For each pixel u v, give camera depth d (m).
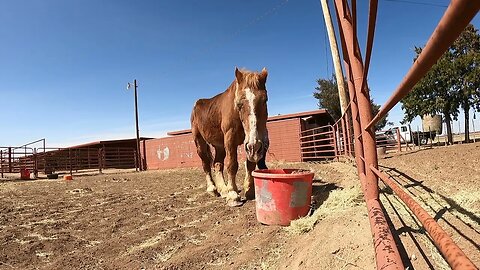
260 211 5.18
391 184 2.15
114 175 18.84
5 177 19.81
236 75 5.69
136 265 4.46
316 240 4.00
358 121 5.07
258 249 4.36
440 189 4.73
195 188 9.66
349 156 10.94
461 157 7.54
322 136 21.70
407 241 3.06
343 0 3.36
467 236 2.94
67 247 5.30
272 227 4.95
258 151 5.32
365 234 3.58
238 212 6.16
